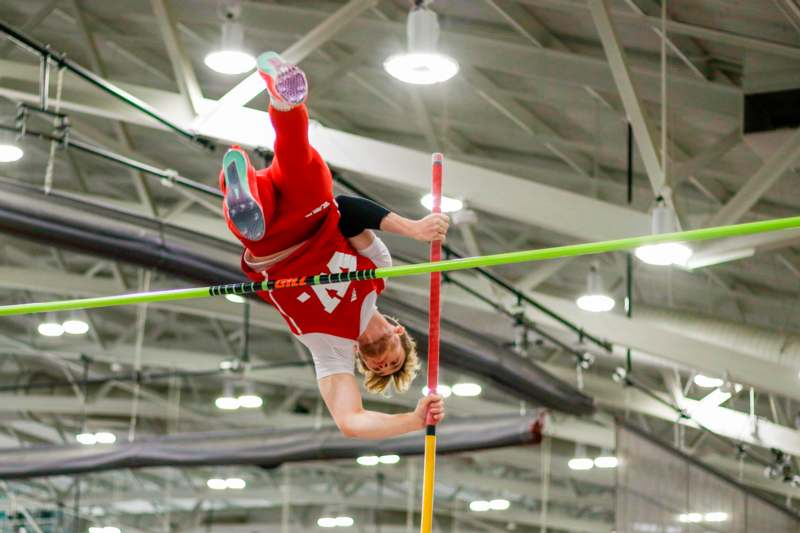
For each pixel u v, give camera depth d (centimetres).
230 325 1830
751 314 1441
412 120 1152
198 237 925
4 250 1617
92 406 2030
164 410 2073
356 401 450
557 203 889
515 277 1429
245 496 2356
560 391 1269
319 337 453
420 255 1385
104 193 1426
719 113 959
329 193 430
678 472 1236
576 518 2591
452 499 2586
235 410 2122
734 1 840
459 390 1567
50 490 2322
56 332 1468
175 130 873
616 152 1126
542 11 930
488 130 1155
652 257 852
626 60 834
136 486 2417
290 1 992
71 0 984
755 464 1980
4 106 1219
